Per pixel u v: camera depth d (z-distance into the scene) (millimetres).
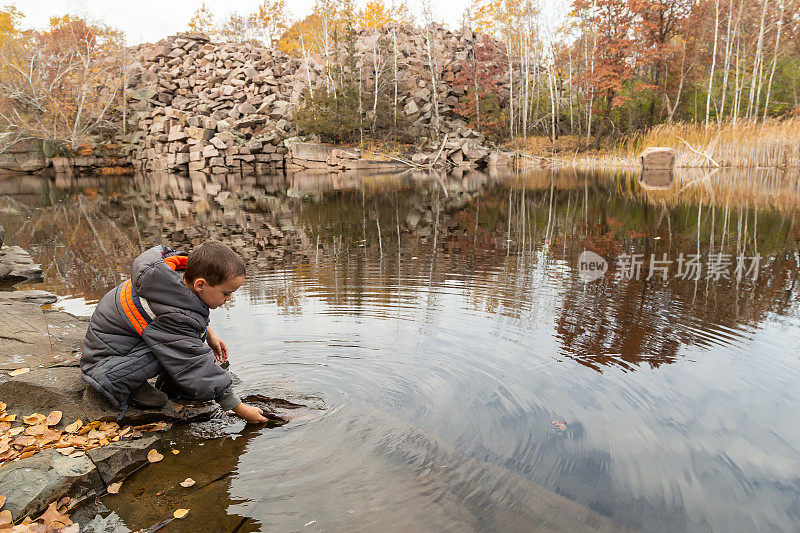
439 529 1936
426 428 2627
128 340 2676
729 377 3158
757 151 20766
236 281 2682
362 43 39000
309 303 4754
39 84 33219
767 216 9570
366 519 1997
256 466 2367
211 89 36250
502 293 5043
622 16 28688
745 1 30672
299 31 46656
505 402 2877
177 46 41500
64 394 2693
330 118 31781
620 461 2342
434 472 2277
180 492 2189
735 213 10023
